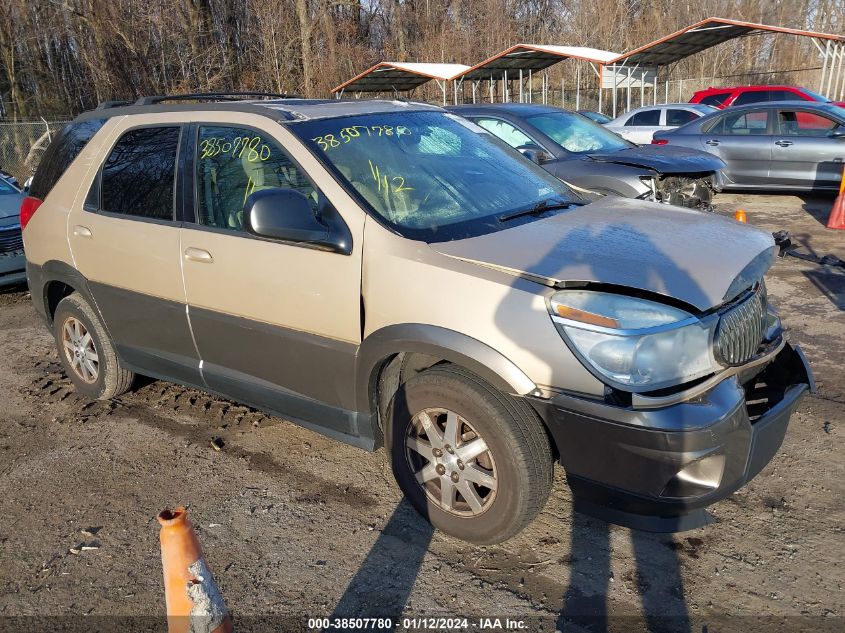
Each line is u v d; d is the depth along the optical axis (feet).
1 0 85.92
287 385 11.89
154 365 14.24
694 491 8.76
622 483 8.82
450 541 10.66
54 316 16.43
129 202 13.65
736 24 66.23
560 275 9.08
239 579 10.07
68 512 11.96
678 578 9.65
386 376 10.85
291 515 11.53
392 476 12.56
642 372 8.55
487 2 113.70
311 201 10.98
